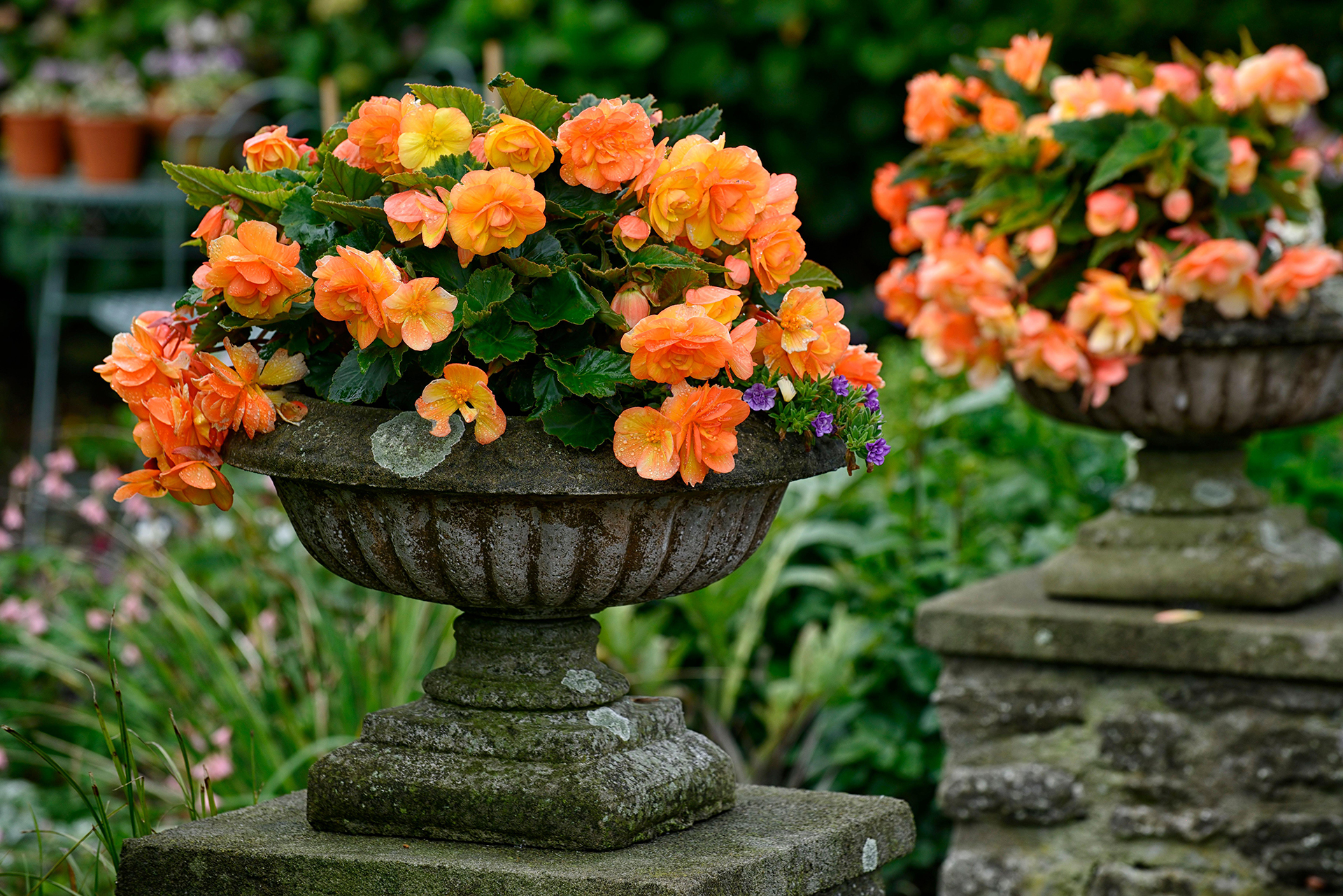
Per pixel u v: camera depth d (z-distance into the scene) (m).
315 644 3.91
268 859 2.03
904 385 4.59
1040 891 3.48
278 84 7.36
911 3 6.81
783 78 6.90
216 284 1.88
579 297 1.90
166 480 2.05
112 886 3.12
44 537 5.19
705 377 1.87
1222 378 3.22
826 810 2.28
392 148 2.01
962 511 4.47
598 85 6.99
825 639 4.29
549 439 1.90
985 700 3.51
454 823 2.06
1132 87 3.27
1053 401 3.41
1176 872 3.36
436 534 1.96
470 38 7.33
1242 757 3.31
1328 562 3.48
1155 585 3.42
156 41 7.88
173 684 3.72
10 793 3.60
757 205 1.96
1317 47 6.21
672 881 1.87
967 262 3.21
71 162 7.05
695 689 4.36
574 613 2.16
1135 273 3.25
